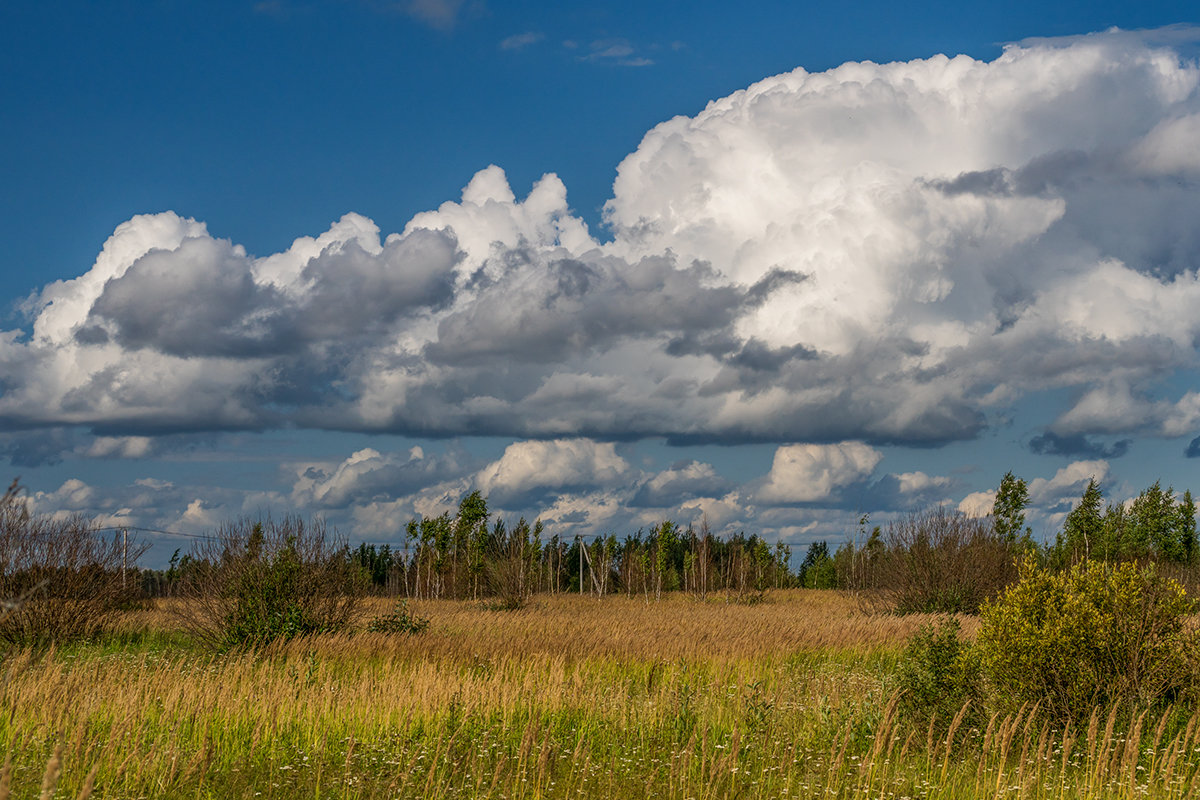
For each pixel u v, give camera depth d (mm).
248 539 23703
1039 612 12289
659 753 11609
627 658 20016
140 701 12898
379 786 9812
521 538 58438
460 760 11070
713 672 17781
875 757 10164
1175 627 11547
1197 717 10242
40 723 11281
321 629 22938
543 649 20219
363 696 13477
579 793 9680
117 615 25000
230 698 13203
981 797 9570
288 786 9891
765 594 65812
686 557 71625
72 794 8891
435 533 64688
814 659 21719
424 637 22219
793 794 9891
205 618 23219
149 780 9547
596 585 74625
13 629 21797
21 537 22578
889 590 38125
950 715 11898
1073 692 11484
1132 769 9047
